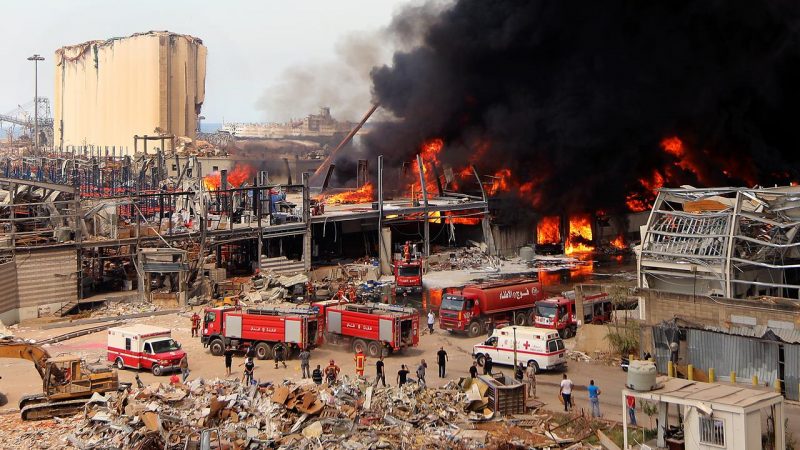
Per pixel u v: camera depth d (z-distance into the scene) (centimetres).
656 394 2481
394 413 3038
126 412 2978
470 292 4884
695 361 3597
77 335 4766
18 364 4219
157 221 6662
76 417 3147
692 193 4400
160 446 2712
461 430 2925
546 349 3884
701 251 4159
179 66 15850
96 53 17100
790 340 3441
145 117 15612
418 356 4331
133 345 3969
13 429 3020
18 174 10838
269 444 2677
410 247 7306
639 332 3900
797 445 2711
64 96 18875
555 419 3128
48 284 5238
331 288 6059
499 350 4050
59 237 5416
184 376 3788
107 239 5578
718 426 2350
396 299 5991
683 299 3975
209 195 7394
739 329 3597
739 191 4134
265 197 7344
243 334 4266
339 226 7350
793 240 4203
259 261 6259
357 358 3784
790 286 3784
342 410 2991
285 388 2997
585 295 4747
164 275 5738
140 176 8850
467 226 8350
